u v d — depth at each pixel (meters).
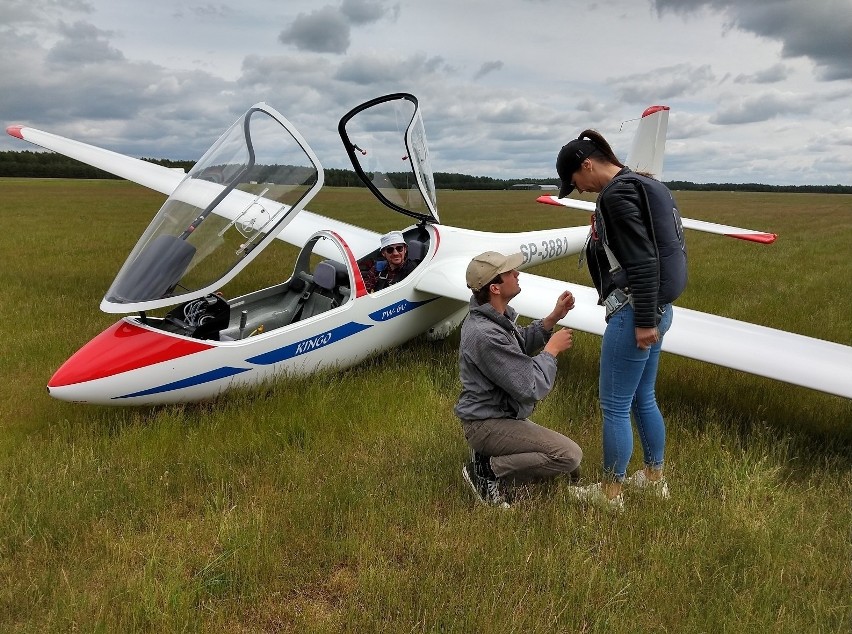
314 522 3.00
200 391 4.17
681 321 4.68
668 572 2.65
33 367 5.08
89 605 2.44
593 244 3.06
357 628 2.36
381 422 4.23
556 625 2.41
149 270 4.15
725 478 3.41
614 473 3.19
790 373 4.01
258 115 4.62
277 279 8.84
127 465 3.53
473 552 2.76
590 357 5.79
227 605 2.49
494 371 3.07
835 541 2.90
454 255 6.02
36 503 3.06
